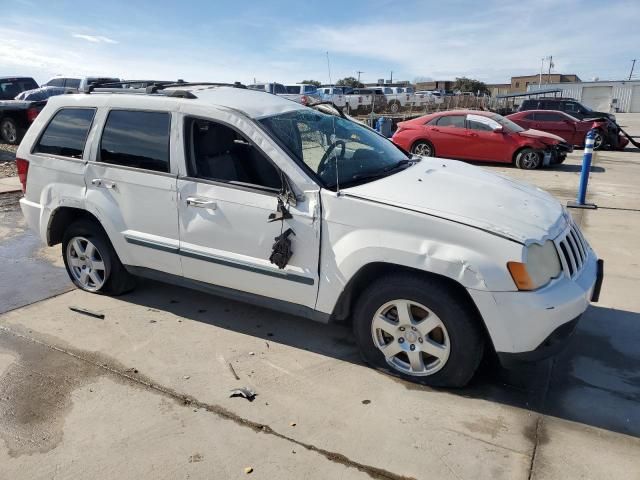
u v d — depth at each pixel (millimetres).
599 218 7332
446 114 13367
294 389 3293
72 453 2771
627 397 3201
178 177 3867
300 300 3537
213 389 3303
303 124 3936
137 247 4152
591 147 7781
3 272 5273
